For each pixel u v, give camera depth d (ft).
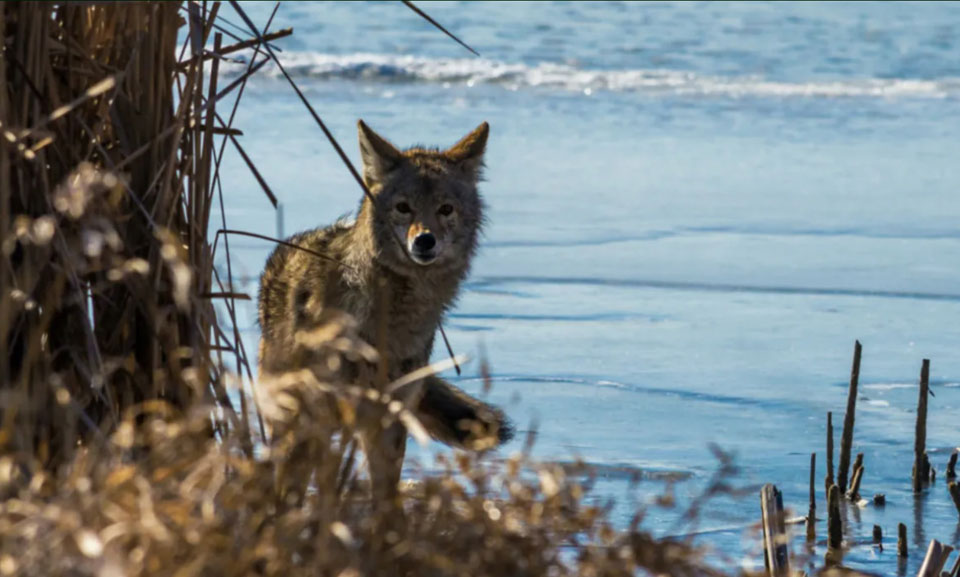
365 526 19.08
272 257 40.45
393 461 20.43
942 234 67.97
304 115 93.61
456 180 38.83
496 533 19.06
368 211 37.29
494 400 43.75
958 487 32.65
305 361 33.09
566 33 135.23
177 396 23.38
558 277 60.23
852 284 59.62
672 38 134.10
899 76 119.14
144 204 23.88
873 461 39.27
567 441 39.75
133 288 23.26
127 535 17.33
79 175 22.29
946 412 43.78
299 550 18.67
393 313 36.73
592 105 105.60
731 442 40.24
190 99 24.22
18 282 22.44
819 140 92.84
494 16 141.38
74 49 23.75
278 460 19.60
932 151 88.94
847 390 45.78
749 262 62.95
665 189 77.25
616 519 32.83
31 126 23.15
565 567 19.51
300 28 133.90
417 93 108.37
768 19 141.49
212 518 17.63
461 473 21.88
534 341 50.88
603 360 48.65
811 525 33.09
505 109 102.63
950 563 31.12
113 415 22.38
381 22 136.98
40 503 18.45
